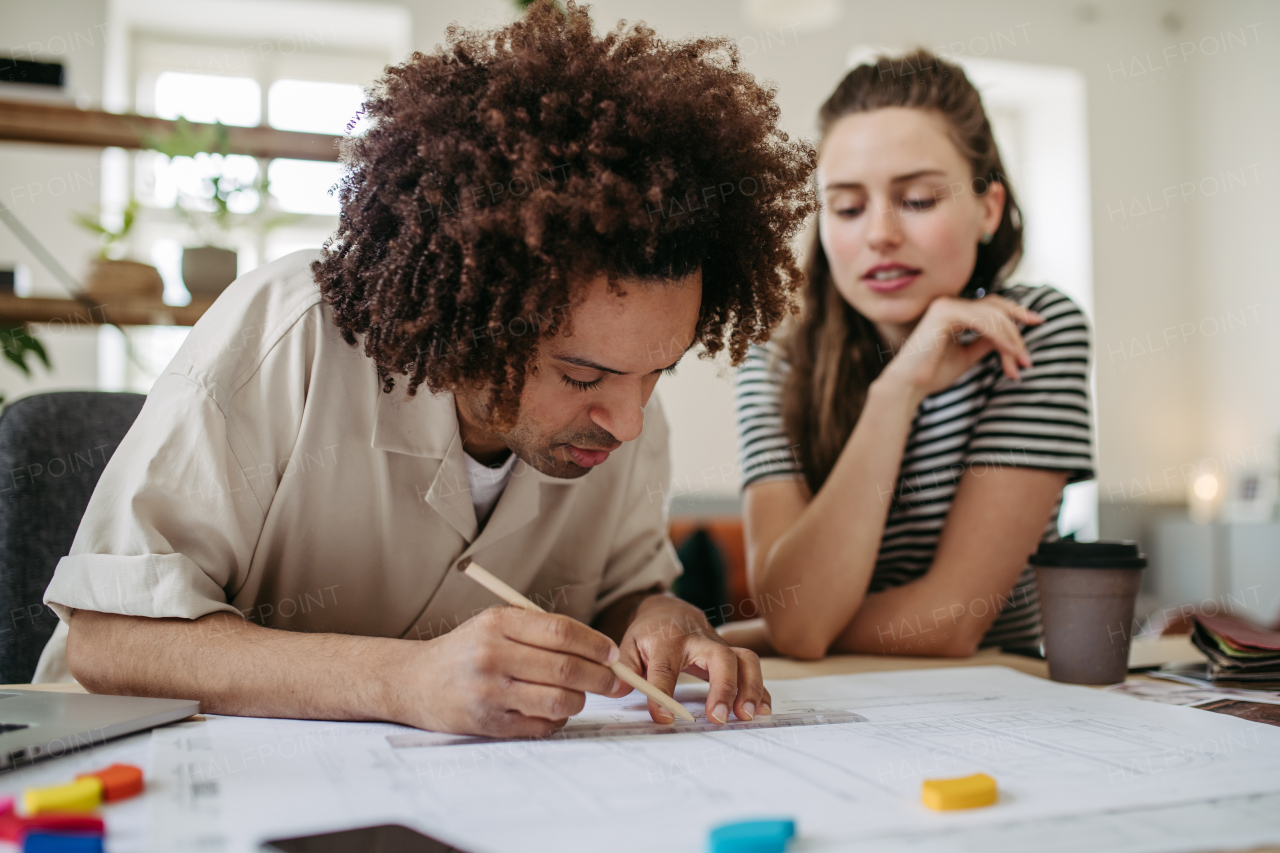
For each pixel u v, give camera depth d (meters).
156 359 2.93
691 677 0.82
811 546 1.03
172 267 2.98
